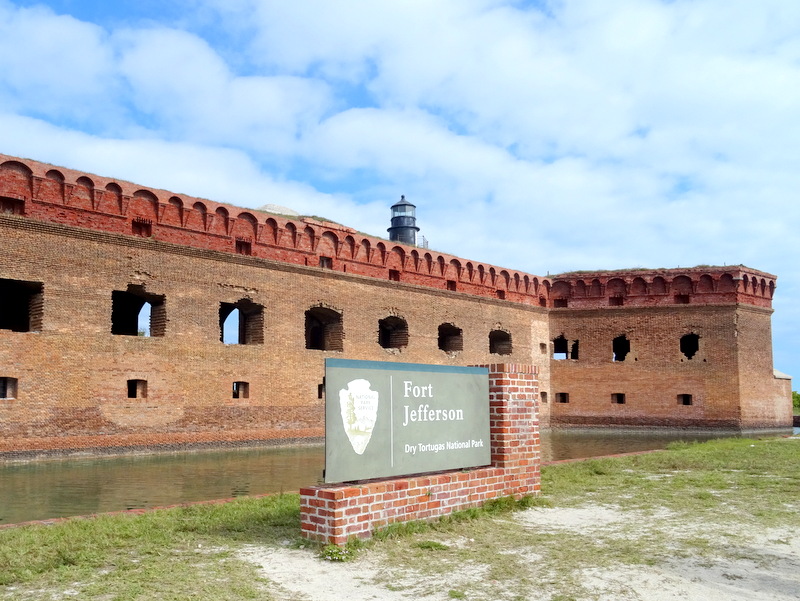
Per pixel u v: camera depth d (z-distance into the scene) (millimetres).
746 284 37312
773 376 38750
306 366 28219
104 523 8609
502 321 37688
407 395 8680
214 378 25031
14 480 15906
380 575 6531
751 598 5934
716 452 17984
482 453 9742
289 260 28344
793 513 9516
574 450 25203
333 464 7641
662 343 37688
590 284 40000
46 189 21641
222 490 14242
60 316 21031
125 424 22312
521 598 5879
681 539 7965
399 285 32406
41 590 5988
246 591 5961
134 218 23719
